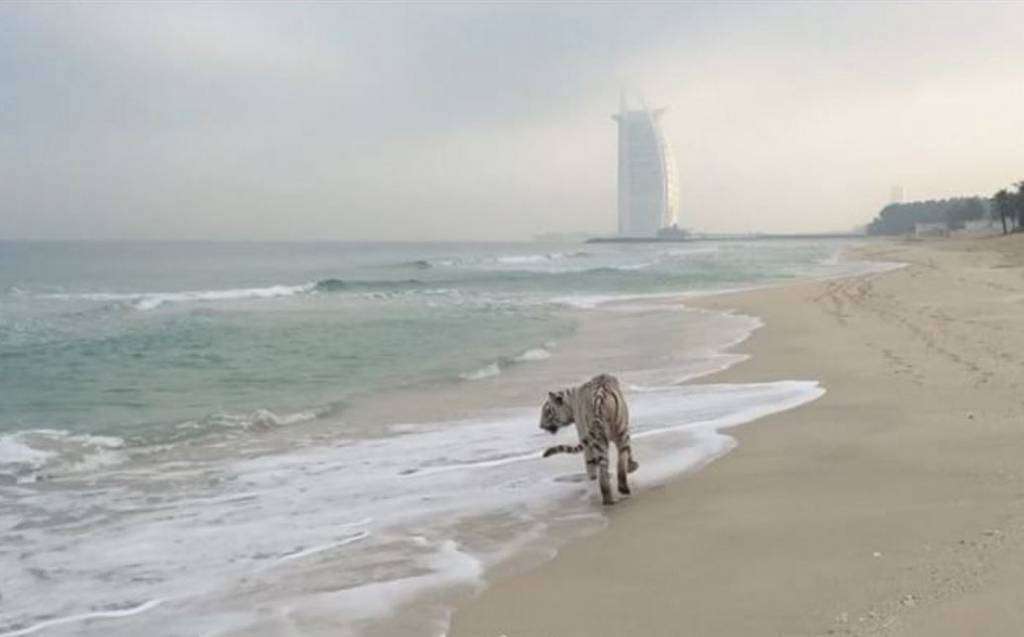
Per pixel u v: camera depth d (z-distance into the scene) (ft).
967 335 57.06
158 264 309.22
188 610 18.71
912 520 20.84
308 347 70.38
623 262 287.48
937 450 27.86
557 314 97.86
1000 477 23.95
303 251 564.30
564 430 36.63
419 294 141.49
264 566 21.34
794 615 15.94
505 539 22.65
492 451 33.45
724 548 20.36
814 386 43.50
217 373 57.31
